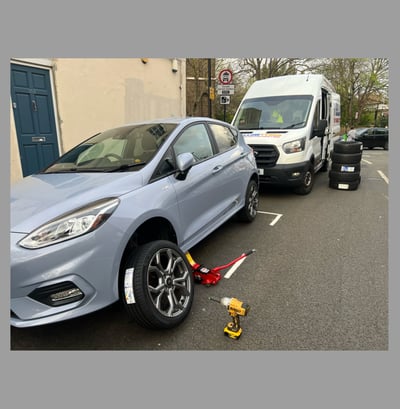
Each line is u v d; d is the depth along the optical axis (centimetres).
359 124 3831
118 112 766
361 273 342
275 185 652
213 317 274
